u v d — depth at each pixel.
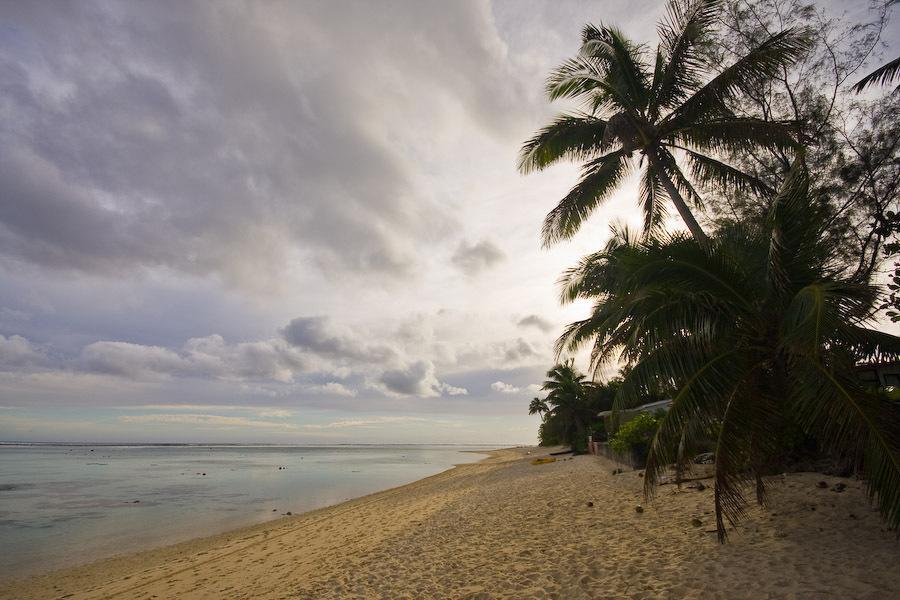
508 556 7.52
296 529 14.68
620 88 14.50
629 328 8.60
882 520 6.17
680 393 6.96
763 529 6.65
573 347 15.70
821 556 5.46
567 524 8.95
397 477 39.78
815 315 5.54
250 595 7.77
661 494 9.98
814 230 7.23
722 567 5.61
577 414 42.41
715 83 12.91
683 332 7.38
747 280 7.50
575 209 15.57
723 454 6.55
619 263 8.31
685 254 7.34
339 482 35.59
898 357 6.38
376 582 7.29
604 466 19.16
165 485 34.28
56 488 32.47
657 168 13.80
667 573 5.73
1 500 25.86
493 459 61.62
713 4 13.01
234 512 21.05
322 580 7.86
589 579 5.96
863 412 5.67
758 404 6.88
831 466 8.65
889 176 11.48
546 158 15.01
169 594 8.67
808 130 12.54
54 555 13.66
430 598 6.24
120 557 13.20
